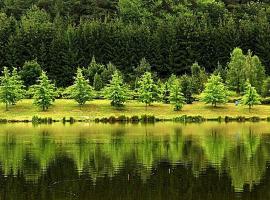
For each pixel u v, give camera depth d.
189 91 136.25
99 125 104.19
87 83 127.12
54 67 175.75
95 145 69.94
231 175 48.75
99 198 39.97
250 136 81.12
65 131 89.88
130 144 71.06
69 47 179.38
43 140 75.69
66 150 65.19
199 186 44.03
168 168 52.56
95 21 198.50
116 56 185.25
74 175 49.16
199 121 114.69
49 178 47.78
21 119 114.50
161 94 132.75
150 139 76.81
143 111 124.69
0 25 187.62
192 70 164.00
